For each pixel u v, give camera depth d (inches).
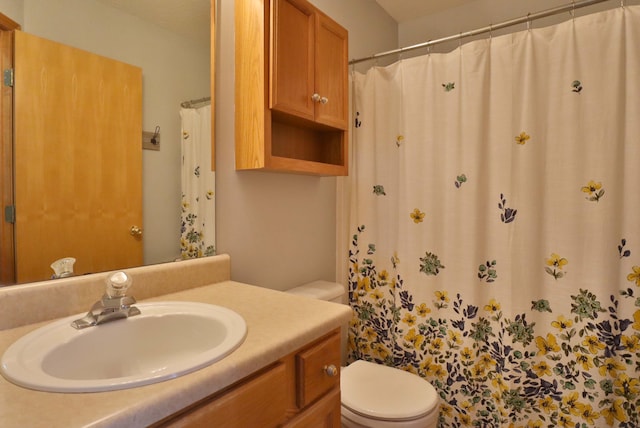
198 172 44.1
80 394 18.5
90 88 34.3
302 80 47.7
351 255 71.1
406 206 64.3
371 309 69.7
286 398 28.0
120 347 29.2
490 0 80.3
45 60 31.3
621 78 47.5
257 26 43.8
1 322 27.9
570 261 51.2
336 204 69.4
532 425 54.1
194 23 43.2
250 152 45.3
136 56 37.8
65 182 32.6
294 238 58.9
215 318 30.5
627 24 47.0
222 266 45.5
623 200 47.5
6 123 29.2
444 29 86.3
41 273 31.1
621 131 47.7
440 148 61.2
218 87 45.9
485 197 57.5
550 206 52.6
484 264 58.0
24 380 19.5
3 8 28.7
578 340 50.7
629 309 47.0
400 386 52.0
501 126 55.2
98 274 34.3
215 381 21.0
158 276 38.3
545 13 52.4
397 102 66.0
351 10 73.4
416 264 63.4
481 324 58.2
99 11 34.9
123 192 37.0
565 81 51.0
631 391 47.1
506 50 54.9
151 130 39.3
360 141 69.6
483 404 58.1
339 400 34.0
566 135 51.0
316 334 29.5
